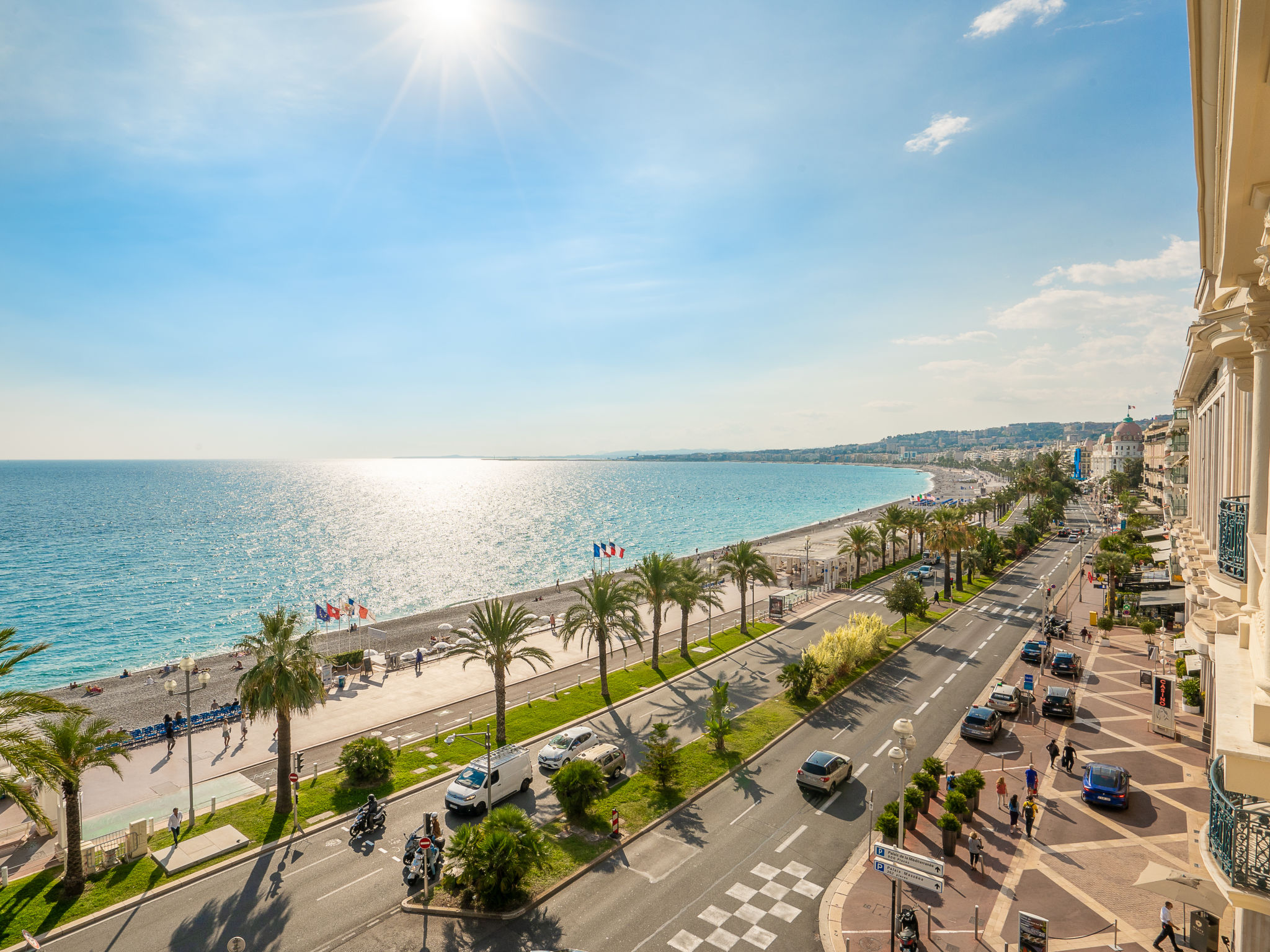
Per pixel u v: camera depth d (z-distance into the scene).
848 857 23.80
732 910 20.80
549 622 64.19
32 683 60.97
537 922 20.36
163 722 41.12
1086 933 19.22
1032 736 34.66
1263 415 12.31
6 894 21.73
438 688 44.28
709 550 136.00
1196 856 23.27
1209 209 10.60
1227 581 14.24
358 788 29.30
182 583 106.69
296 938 19.59
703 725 36.47
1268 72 5.83
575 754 31.53
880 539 86.62
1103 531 131.00
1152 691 39.47
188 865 23.25
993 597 71.69
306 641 28.47
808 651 42.97
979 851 22.69
